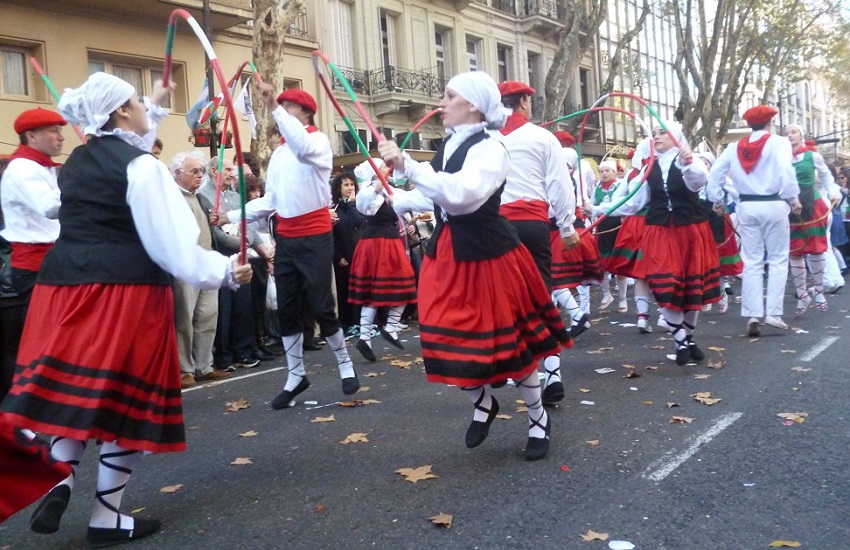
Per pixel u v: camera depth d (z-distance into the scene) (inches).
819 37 1029.2
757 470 133.3
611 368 225.3
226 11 559.8
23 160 175.2
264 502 128.9
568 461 141.6
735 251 330.6
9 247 209.5
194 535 116.4
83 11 513.3
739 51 951.6
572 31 623.8
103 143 111.0
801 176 305.3
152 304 110.5
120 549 112.2
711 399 181.0
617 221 363.3
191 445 166.6
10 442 90.6
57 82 499.5
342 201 331.9
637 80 1282.0
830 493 122.0
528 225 176.2
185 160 232.4
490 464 142.0
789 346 244.5
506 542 108.7
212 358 257.1
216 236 253.0
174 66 574.9
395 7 765.9
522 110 183.6
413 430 167.8
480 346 130.3
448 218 134.0
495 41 916.6
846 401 174.9
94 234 108.7
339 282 333.7
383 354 279.4
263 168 402.9
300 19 682.8
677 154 215.0
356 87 724.7
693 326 224.2
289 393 196.2
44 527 105.7
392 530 114.6
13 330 208.8
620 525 112.7
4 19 473.7
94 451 169.0
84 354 105.1
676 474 132.9
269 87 170.7
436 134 814.5
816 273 328.2
